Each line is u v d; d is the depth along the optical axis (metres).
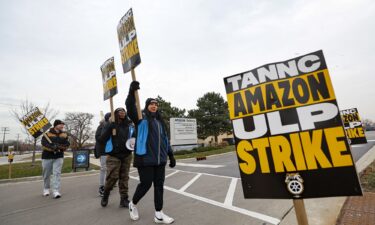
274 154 1.97
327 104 1.85
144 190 3.28
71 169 11.26
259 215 3.29
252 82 2.18
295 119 1.94
